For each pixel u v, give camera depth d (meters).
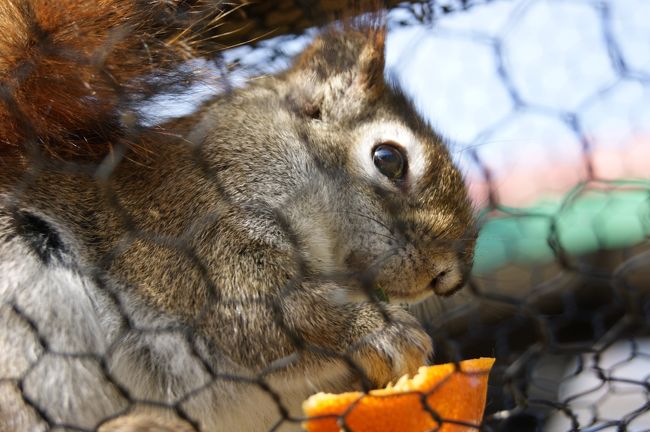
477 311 0.48
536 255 0.48
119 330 0.46
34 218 0.46
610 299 0.49
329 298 0.46
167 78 0.46
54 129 0.46
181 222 0.46
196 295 0.46
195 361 0.46
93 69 0.45
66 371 0.45
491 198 0.41
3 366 0.45
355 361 0.45
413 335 0.46
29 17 0.45
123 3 0.46
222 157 0.47
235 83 0.48
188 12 0.46
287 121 0.48
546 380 0.48
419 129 0.48
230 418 0.46
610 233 0.47
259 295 0.46
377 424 0.42
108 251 0.46
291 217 0.47
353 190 0.47
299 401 0.46
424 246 0.46
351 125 0.48
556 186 0.44
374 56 0.49
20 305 0.45
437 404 0.42
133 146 0.46
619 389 0.46
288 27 0.50
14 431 0.44
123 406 0.45
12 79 0.45
